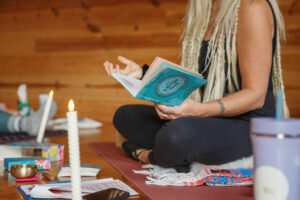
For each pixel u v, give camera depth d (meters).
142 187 1.38
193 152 1.44
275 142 0.82
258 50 1.44
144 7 3.70
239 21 1.50
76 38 3.97
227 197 1.27
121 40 3.80
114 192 1.21
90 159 2.00
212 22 1.75
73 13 3.96
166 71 1.21
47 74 4.09
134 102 3.79
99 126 3.57
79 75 3.97
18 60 4.20
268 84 1.57
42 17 4.08
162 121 1.88
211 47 1.68
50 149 1.90
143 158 1.80
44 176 1.57
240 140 1.49
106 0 3.83
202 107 1.41
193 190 1.36
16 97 4.21
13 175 1.50
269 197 0.84
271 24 1.52
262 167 0.84
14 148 1.97
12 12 4.19
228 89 1.63
